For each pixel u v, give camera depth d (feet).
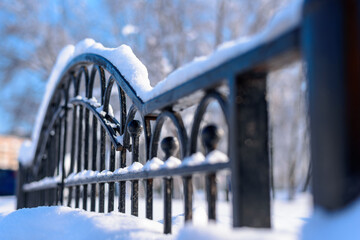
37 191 13.41
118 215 5.68
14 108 66.08
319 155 2.62
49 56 61.67
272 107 45.42
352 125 2.53
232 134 3.50
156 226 5.30
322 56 2.64
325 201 2.56
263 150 3.48
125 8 52.44
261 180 3.44
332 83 2.59
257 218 3.39
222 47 3.77
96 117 8.33
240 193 3.39
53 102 12.62
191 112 31.09
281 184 47.73
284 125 46.78
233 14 53.06
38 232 5.91
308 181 30.09
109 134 7.29
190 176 4.58
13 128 67.10
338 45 2.58
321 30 2.65
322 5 2.66
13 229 6.27
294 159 40.37
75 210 6.38
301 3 2.79
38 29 59.98
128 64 6.68
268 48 3.10
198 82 4.10
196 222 6.23
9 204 27.50
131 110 6.40
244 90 3.52
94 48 8.42
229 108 3.58
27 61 62.49
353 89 2.56
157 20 51.31
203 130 4.22
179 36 50.03
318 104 2.64
